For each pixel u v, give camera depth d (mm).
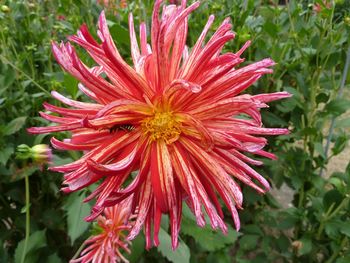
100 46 177
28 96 401
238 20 438
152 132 174
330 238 395
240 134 174
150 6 470
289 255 442
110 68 177
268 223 459
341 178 384
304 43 442
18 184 387
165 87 167
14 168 350
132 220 246
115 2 611
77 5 463
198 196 166
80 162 170
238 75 168
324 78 406
